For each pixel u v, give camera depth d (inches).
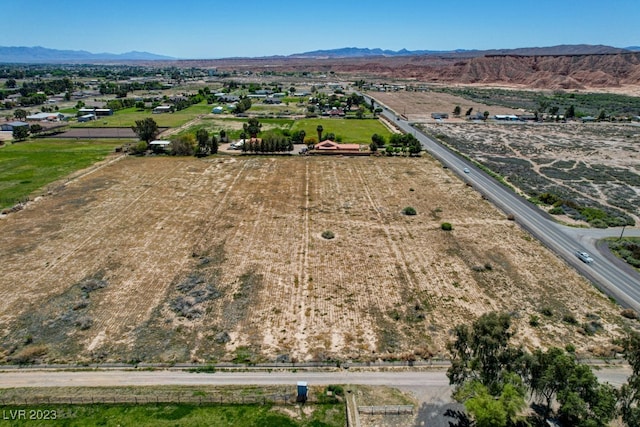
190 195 3297.2
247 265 2239.2
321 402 1373.0
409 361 1572.3
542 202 3245.6
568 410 1165.1
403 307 1903.3
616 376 1496.1
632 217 2979.8
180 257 2310.5
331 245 2485.2
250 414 1320.1
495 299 1973.4
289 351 1615.4
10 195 3208.7
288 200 3223.4
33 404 1342.3
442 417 1317.7
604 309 1908.2
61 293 1961.1
